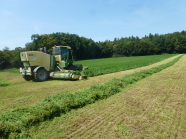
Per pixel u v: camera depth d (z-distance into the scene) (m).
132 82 12.77
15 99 9.66
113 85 10.89
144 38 124.00
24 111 6.68
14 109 6.86
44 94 10.50
